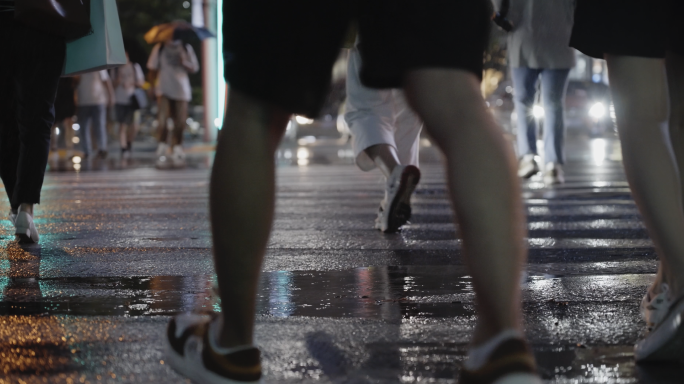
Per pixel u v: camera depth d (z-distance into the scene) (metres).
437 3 1.96
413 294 3.76
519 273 1.89
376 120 6.04
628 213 7.34
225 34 2.11
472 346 1.92
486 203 1.87
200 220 7.06
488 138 1.91
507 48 9.34
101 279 4.19
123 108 19.81
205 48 28.72
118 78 19.67
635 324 3.14
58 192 10.13
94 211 7.86
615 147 22.52
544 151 10.25
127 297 3.72
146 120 34.19
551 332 3.02
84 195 9.70
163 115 16.53
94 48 5.39
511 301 1.87
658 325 2.56
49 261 4.80
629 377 2.48
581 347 2.82
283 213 7.51
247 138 2.09
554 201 8.43
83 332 3.06
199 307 3.49
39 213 7.70
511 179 1.91
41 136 5.42
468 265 1.90
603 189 9.77
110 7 5.43
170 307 3.50
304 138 35.69
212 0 28.64
